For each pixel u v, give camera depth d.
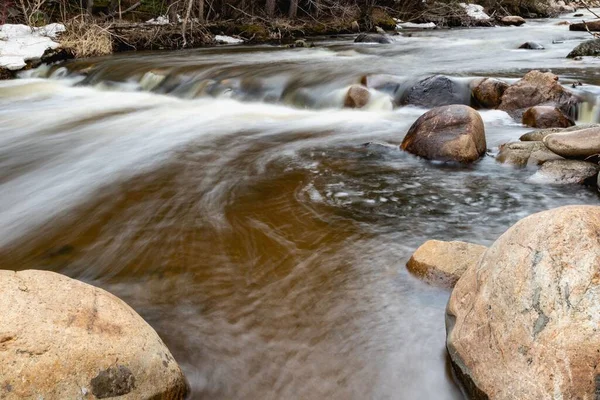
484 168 5.92
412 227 4.43
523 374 2.13
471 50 14.98
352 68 11.37
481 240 4.16
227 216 4.75
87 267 3.90
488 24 24.03
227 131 8.01
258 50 16.09
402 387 2.60
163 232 4.44
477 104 8.66
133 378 2.24
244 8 20.92
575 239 2.28
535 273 2.28
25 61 13.55
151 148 7.14
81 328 2.22
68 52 14.70
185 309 3.28
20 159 6.83
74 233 4.50
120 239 4.33
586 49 12.73
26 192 5.60
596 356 2.01
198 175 5.96
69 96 11.45
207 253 4.03
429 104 8.84
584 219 2.34
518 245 2.45
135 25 17.50
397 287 3.45
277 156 6.62
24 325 2.11
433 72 10.57
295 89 10.03
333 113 9.16
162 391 2.34
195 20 18.22
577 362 2.02
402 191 5.29
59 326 2.17
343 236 4.26
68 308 2.27
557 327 2.12
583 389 1.99
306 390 2.59
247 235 4.32
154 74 11.82
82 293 2.39
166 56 14.74
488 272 2.55
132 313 2.49
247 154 6.75
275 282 3.57
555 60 12.35
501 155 6.10
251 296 3.40
